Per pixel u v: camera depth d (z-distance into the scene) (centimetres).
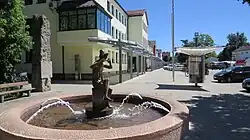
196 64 2091
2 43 1502
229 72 2569
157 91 1722
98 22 2581
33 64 1683
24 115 677
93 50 2725
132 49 3108
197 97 1439
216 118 909
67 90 1789
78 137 416
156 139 461
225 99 1367
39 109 790
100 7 2609
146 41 5706
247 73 2580
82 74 2736
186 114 597
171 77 3325
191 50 2053
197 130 750
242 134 711
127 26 4828
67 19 2648
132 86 2089
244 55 8331
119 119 700
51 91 1716
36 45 1669
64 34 2636
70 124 652
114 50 3619
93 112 708
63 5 2688
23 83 1462
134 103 948
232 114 980
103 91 716
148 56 5244
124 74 3981
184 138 618
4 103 1224
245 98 1409
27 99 1344
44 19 1691
